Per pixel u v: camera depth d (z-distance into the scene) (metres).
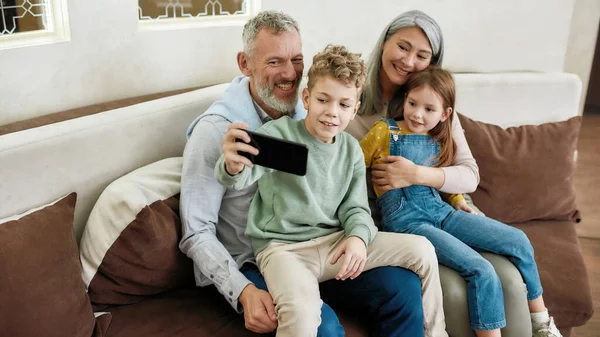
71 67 1.90
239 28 2.39
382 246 1.65
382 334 1.64
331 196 1.67
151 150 1.86
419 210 1.87
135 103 1.96
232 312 1.67
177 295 1.73
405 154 1.92
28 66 1.79
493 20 2.73
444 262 1.78
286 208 1.62
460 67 2.78
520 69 2.83
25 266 1.36
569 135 2.39
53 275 1.41
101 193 1.73
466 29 2.72
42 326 1.36
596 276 2.77
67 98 1.92
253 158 1.46
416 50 1.94
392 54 1.95
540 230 2.25
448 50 2.74
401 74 1.98
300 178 1.61
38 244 1.41
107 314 1.55
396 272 1.64
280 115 1.84
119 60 2.03
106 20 1.96
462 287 1.73
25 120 1.74
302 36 2.52
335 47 1.60
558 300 1.97
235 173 1.49
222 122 1.69
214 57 2.34
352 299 1.71
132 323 1.57
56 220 1.49
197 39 2.26
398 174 1.86
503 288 1.75
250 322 1.49
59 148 1.60
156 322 1.58
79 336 1.43
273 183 1.64
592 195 3.60
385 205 1.91
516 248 1.80
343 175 1.69
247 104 1.76
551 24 2.75
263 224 1.66
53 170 1.60
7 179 1.50
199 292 1.75
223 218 1.75
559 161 2.33
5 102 1.75
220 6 2.36
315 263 1.62
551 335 1.83
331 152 1.66
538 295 1.83
